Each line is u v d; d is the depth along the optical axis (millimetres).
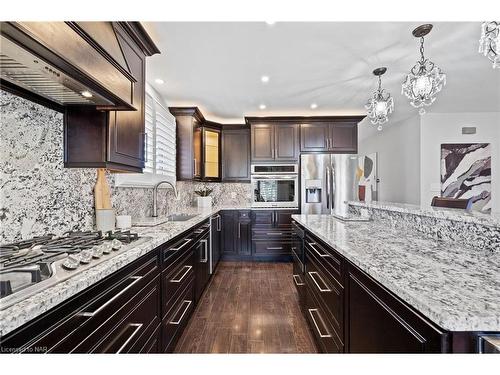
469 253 1308
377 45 2389
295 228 3115
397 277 954
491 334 672
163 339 1766
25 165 1438
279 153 4785
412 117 5070
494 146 4793
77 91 1397
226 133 5121
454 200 2680
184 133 4129
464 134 4812
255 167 4793
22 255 1126
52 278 921
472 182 4816
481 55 2617
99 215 1931
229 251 4723
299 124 4793
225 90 3484
